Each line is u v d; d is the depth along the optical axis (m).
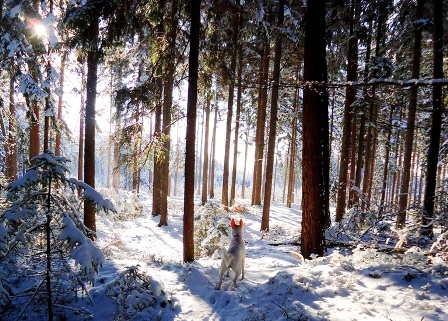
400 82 3.81
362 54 17.52
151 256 8.99
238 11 10.33
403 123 19.80
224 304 5.59
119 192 23.84
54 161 4.54
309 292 5.23
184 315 5.39
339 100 23.48
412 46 15.43
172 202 25.22
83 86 15.40
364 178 19.92
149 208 24.53
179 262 8.47
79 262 4.34
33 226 4.77
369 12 14.49
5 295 4.76
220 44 10.47
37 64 12.24
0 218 4.38
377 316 4.35
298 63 21.72
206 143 23.48
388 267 5.91
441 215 7.30
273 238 14.92
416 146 27.97
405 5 13.73
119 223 18.48
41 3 11.77
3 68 12.11
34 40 11.75
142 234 16.34
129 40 10.92
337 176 28.67
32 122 13.91
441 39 10.94
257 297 5.51
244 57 21.22
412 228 8.05
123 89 9.87
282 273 6.00
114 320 5.15
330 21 14.81
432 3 13.10
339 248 9.81
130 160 10.18
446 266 5.55
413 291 4.93
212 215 13.05
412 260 6.21
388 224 9.68
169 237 16.00
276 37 15.38
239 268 6.25
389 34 15.53
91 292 5.88
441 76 10.96
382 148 30.20
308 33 8.02
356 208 11.45
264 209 16.48
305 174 8.21
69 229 4.49
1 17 11.56
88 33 9.74
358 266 6.53
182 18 10.41
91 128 11.80
